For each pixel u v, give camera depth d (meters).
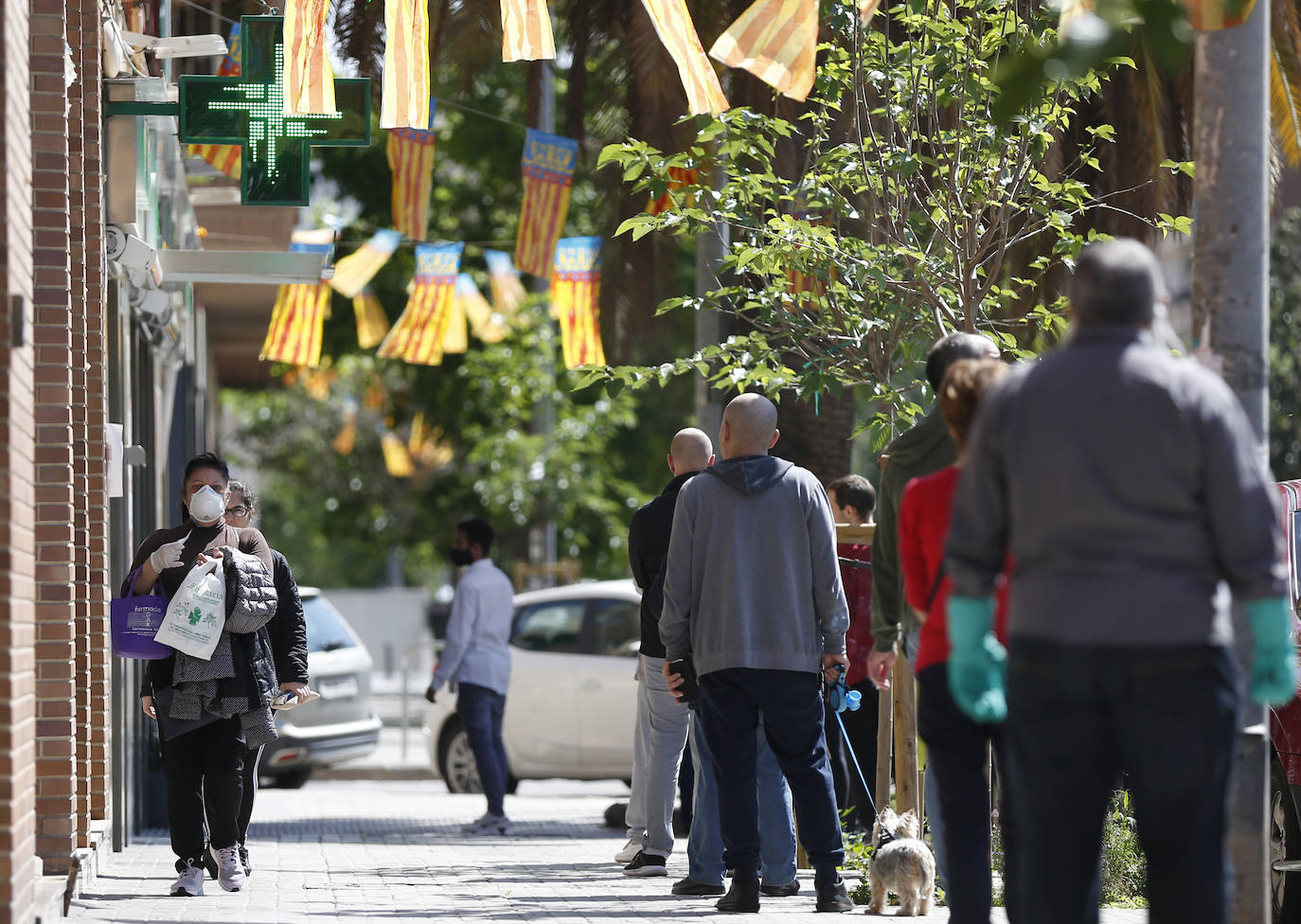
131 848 19.03
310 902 14.18
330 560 117.94
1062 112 16.56
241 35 17.22
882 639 11.60
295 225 31.95
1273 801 14.74
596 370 16.81
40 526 13.02
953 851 10.00
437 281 28.16
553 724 28.73
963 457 9.86
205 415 40.81
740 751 13.32
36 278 12.91
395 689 59.97
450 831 22.89
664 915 13.23
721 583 13.32
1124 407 7.45
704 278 23.50
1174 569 7.38
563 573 45.53
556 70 32.38
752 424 13.66
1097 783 7.61
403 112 16.17
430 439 56.34
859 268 16.59
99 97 15.35
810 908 13.64
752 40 14.48
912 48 16.88
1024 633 7.56
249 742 14.41
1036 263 17.16
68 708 13.07
